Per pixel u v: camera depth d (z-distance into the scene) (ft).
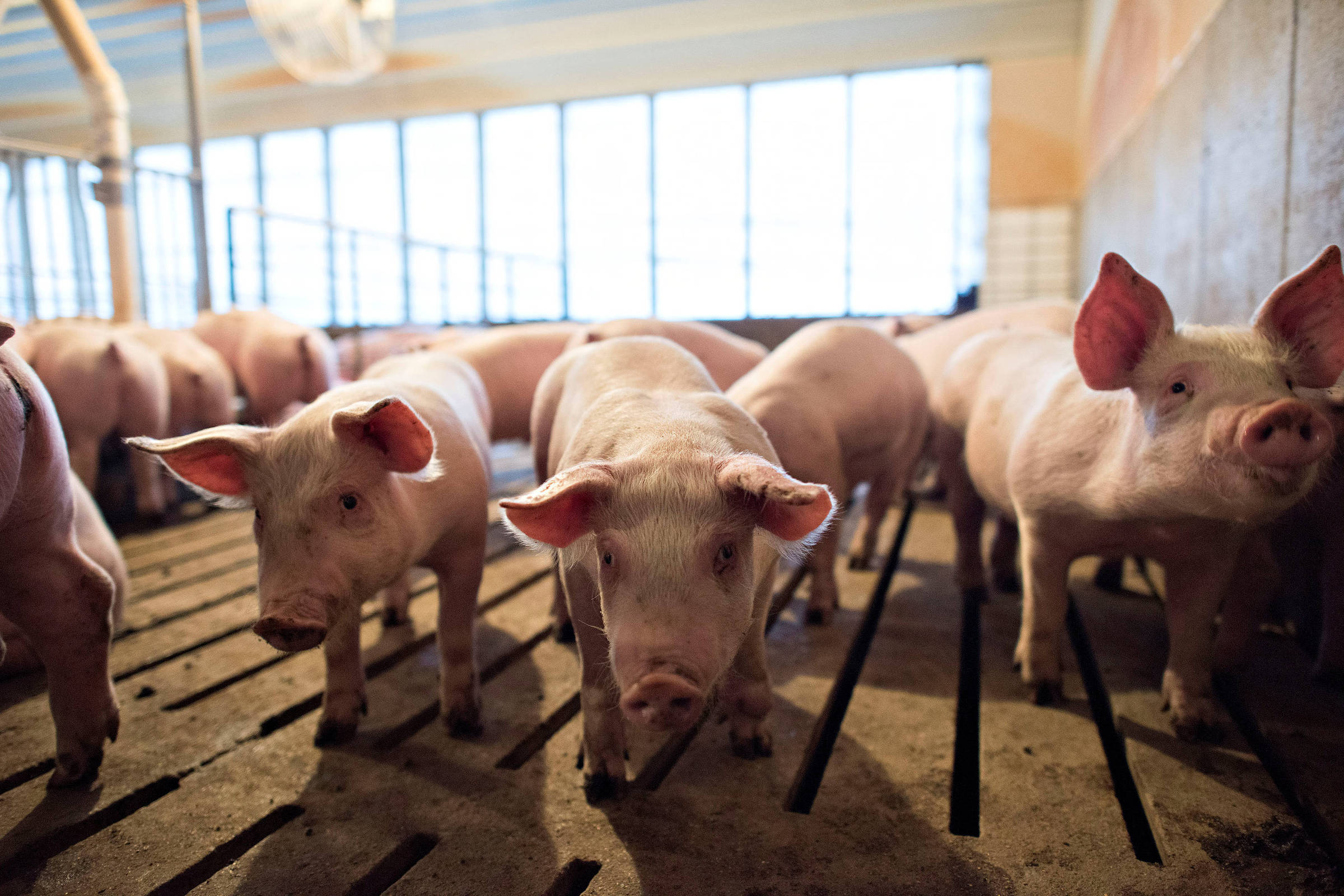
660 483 6.40
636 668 5.66
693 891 6.48
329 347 25.11
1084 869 6.72
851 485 13.98
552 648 11.66
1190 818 7.34
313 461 7.35
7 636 10.07
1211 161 14.94
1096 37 34.32
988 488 11.60
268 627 6.63
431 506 8.43
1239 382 7.16
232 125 56.70
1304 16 10.69
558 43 48.49
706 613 5.99
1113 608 12.84
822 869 6.73
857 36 44.98
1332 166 9.87
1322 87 10.13
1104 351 7.89
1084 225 38.47
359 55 24.18
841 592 14.14
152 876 6.77
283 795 7.91
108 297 30.22
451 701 9.03
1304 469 6.76
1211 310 14.97
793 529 6.42
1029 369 11.27
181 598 13.85
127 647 11.56
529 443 18.21
